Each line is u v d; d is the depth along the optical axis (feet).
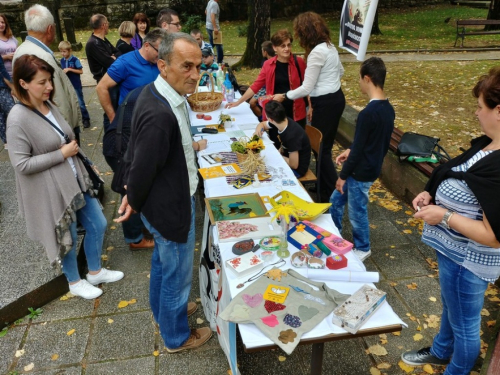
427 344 8.90
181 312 8.30
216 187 9.71
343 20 12.64
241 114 14.94
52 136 8.51
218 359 8.65
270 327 5.78
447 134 19.19
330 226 8.27
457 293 6.55
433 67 31.30
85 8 51.08
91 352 8.86
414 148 14.03
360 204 10.44
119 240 12.75
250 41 34.50
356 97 25.08
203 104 14.69
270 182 9.93
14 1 46.55
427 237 6.83
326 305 6.18
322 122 13.60
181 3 53.88
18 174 8.49
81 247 11.51
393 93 25.61
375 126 9.37
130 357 8.73
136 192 6.60
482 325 9.29
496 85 5.35
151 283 8.37
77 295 10.41
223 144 12.17
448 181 6.26
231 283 6.72
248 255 7.18
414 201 7.03
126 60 11.32
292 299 6.27
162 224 6.98
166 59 6.32
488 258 6.08
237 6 57.77
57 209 8.82
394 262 11.48
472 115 21.52
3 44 16.79
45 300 10.17
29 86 7.97
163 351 8.86
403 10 63.67
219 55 35.09
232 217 8.39
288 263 7.16
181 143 6.70
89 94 26.71
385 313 6.14
